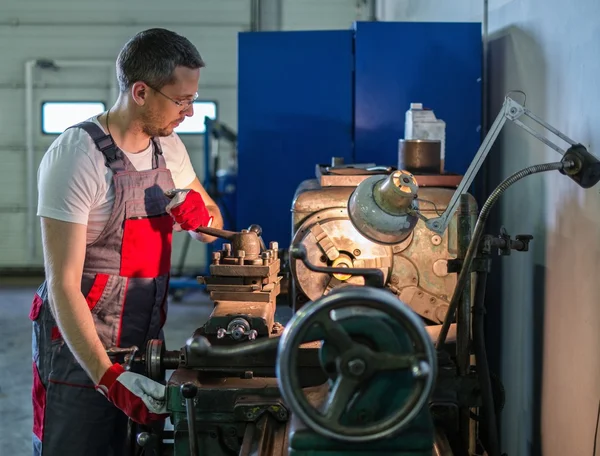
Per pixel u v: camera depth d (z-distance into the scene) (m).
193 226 1.71
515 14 2.22
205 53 6.79
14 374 4.03
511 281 2.25
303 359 1.52
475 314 1.52
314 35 2.66
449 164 2.60
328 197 1.87
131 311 1.73
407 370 1.13
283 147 2.71
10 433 3.22
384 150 2.63
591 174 1.41
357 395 1.14
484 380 1.51
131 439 1.68
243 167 2.72
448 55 2.57
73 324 1.51
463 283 1.45
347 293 1.08
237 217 2.74
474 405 1.52
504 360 2.32
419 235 1.86
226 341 1.51
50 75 6.81
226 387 1.47
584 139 1.67
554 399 1.87
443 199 1.85
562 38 1.81
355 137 2.64
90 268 1.70
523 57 2.14
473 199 1.81
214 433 1.47
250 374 1.54
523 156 2.13
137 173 1.69
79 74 6.81
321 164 2.64
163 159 1.79
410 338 1.12
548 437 1.91
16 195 6.87
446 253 1.86
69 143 1.61
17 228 6.90
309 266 1.27
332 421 1.08
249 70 2.68
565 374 1.79
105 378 1.48
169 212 1.70
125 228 1.69
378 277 1.27
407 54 2.59
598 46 1.58
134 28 6.76
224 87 6.82
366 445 1.17
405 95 2.60
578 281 1.70
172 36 1.61
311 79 2.67
